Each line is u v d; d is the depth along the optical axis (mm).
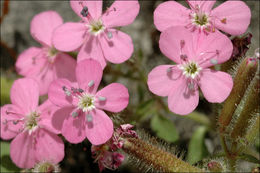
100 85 150
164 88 123
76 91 125
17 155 132
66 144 140
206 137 157
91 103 125
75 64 137
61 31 132
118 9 130
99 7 131
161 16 127
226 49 122
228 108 125
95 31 130
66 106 125
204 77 123
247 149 138
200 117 149
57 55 138
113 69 151
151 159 122
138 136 127
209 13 127
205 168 130
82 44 130
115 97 124
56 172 128
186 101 122
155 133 156
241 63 123
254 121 128
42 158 130
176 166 122
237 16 125
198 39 125
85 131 124
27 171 138
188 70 123
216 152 137
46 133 130
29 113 132
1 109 135
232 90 123
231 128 131
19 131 132
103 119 124
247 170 146
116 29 129
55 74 138
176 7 127
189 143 152
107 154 127
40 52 141
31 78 134
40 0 170
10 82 153
